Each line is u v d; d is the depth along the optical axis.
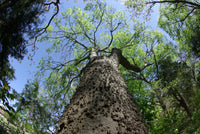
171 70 5.86
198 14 7.21
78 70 7.36
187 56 6.09
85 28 8.48
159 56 8.79
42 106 5.29
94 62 2.74
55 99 6.66
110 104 1.40
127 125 1.21
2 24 2.07
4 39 2.21
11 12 2.14
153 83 5.38
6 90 2.73
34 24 2.63
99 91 1.59
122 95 1.71
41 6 2.77
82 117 1.25
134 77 8.69
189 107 2.44
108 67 2.38
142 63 9.69
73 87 7.16
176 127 2.75
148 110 4.21
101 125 1.12
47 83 6.79
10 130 3.53
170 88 4.41
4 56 2.35
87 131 1.08
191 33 6.64
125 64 4.33
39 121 4.95
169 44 8.54
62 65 6.71
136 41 8.46
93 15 8.20
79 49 8.50
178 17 8.13
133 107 1.63
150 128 3.47
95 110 1.30
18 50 2.52
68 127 1.24
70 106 1.59
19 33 2.38
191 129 2.17
